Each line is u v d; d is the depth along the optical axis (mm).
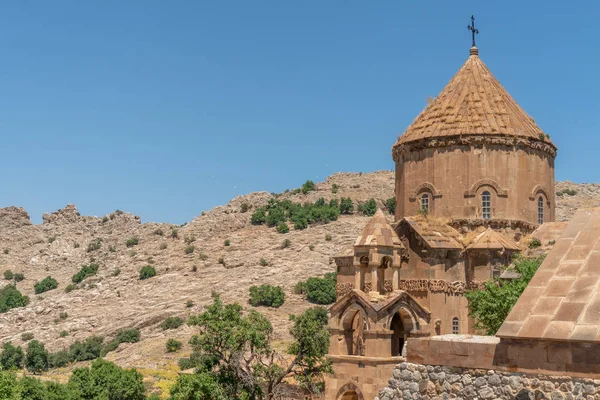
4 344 145375
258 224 193000
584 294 15094
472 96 48781
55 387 66938
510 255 42906
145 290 164375
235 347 43875
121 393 73562
